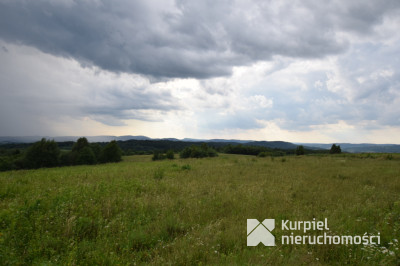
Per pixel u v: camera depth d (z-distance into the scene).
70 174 12.93
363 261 3.71
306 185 10.04
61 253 3.62
